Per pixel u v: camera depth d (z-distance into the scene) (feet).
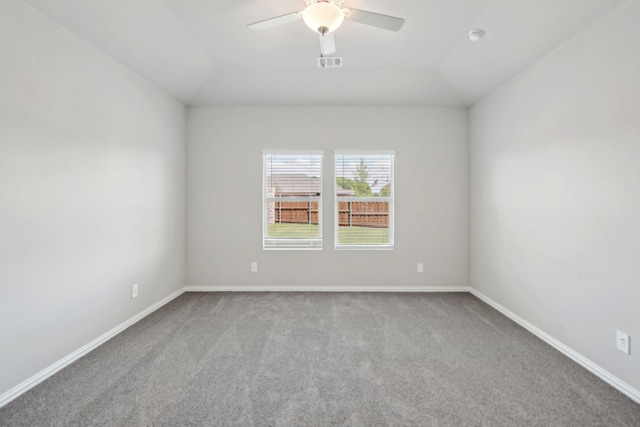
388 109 12.82
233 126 12.84
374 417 5.40
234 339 8.46
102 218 8.25
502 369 6.95
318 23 6.64
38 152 6.47
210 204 12.87
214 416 5.42
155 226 10.71
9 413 5.49
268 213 13.07
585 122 6.98
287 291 12.91
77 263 7.45
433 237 12.89
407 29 8.67
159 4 7.59
